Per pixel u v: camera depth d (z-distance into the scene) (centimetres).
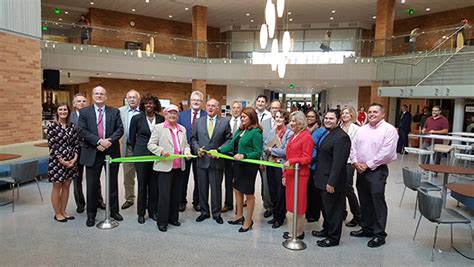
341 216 384
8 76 706
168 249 368
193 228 432
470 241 409
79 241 383
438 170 495
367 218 414
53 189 437
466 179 782
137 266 328
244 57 1670
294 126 390
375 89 1490
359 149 411
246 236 409
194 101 499
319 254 364
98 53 1432
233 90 2142
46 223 436
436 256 365
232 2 1673
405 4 1609
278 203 439
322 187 383
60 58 1344
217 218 453
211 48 1706
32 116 771
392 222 471
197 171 462
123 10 1864
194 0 1652
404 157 1100
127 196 512
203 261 342
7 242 376
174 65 1620
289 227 443
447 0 1534
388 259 356
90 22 1817
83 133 428
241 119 434
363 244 394
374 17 1888
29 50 754
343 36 2031
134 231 417
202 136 459
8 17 697
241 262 341
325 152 381
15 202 521
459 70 1140
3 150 674
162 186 417
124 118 523
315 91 2592
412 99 1524
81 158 434
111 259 341
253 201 427
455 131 1125
